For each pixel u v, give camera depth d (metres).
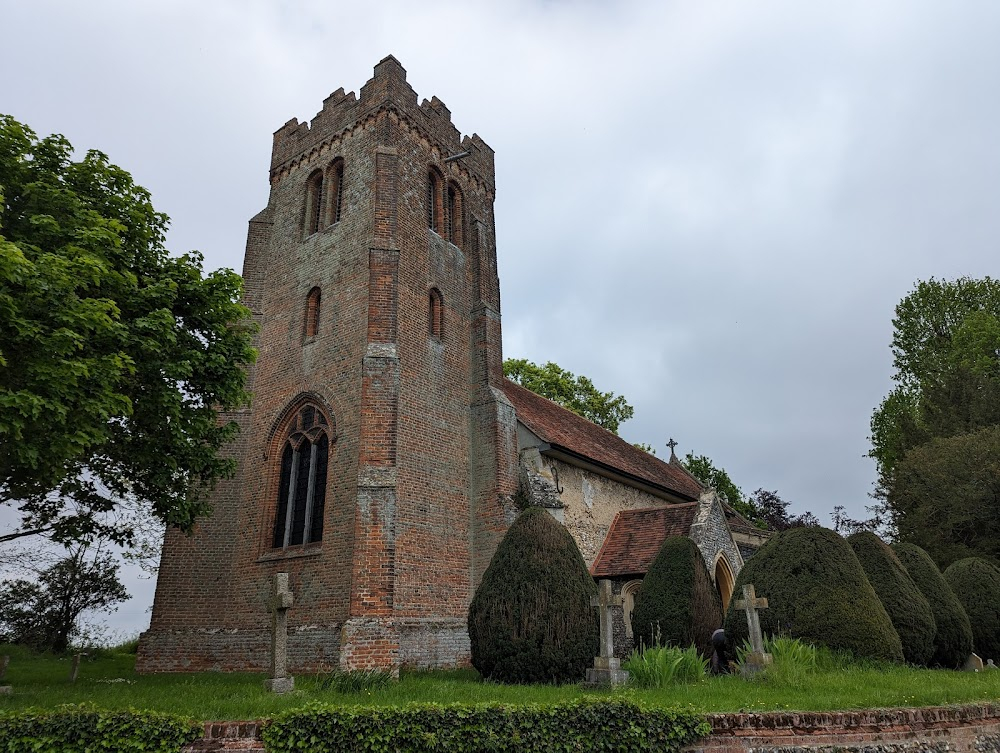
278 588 11.95
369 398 17.34
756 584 14.48
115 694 10.99
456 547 18.48
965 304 42.22
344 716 7.78
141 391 13.42
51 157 13.78
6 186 12.45
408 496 17.52
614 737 8.03
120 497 15.80
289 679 11.66
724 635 14.38
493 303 22.75
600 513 23.55
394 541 16.12
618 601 11.84
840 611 13.38
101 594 28.17
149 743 7.47
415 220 20.94
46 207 12.72
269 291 21.89
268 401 20.05
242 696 10.61
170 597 18.03
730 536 21.80
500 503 19.06
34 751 7.09
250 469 19.44
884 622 13.52
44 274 10.70
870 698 9.42
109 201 13.96
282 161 23.69
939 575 17.36
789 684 10.62
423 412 18.83
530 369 42.22
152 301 13.62
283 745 7.57
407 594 16.61
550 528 13.90
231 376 15.22
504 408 20.48
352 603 15.26
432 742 7.64
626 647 19.22
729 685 10.88
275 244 22.48
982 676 13.36
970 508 27.81
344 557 16.28
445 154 23.22
